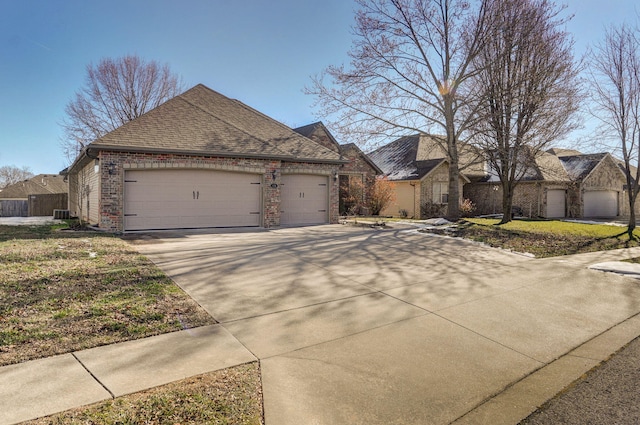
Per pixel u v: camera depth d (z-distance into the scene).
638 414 2.90
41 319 4.14
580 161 26.84
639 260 8.84
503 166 17.02
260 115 17.28
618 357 3.95
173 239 10.58
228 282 6.10
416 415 2.81
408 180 22.81
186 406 2.73
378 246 10.01
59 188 39.59
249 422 2.61
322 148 16.69
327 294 5.68
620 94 13.85
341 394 3.04
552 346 4.16
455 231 13.20
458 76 15.97
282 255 8.45
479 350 3.99
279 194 14.61
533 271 7.60
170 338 3.93
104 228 11.80
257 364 3.48
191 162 12.89
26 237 10.20
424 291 5.99
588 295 6.08
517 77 15.34
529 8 14.59
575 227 16.14
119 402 2.73
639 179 14.12
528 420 2.81
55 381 2.98
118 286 5.44
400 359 3.71
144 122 13.34
